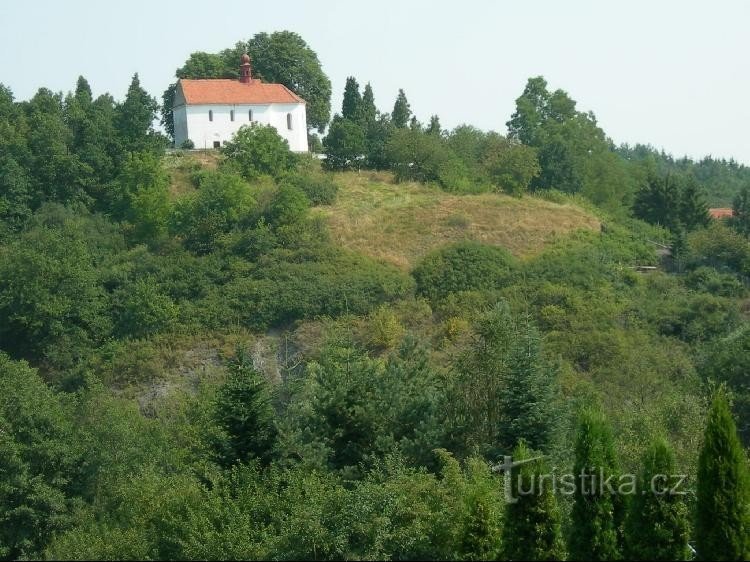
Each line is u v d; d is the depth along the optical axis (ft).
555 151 531.50
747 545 128.67
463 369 205.77
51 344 352.28
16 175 457.27
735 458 130.82
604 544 137.18
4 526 208.13
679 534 134.21
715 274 382.42
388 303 353.51
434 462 191.01
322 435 201.16
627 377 277.85
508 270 370.94
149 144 499.10
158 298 360.89
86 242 415.64
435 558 154.61
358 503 158.81
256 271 375.45
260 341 343.67
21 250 372.79
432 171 500.74
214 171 477.36
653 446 137.59
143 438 228.22
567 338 313.32
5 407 224.53
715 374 261.24
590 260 388.37
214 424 223.51
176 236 411.95
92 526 187.83
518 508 141.28
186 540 170.50
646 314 341.00
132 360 337.31
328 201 452.35
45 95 545.03
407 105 628.69
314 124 610.24
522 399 187.32
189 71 583.58
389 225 425.28
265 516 174.50
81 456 220.23
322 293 353.51
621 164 609.01
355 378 205.77
